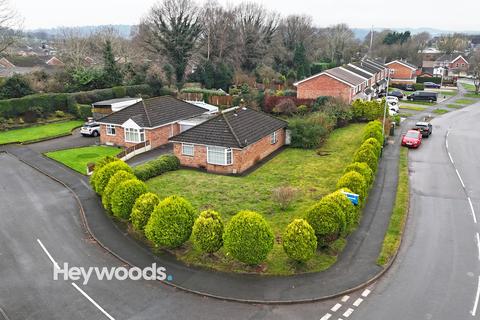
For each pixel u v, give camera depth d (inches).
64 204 967.6
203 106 1841.8
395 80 3671.3
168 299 608.7
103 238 791.1
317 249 733.3
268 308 587.5
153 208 764.6
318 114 1635.1
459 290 631.8
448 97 3041.3
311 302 600.1
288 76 3164.4
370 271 671.8
